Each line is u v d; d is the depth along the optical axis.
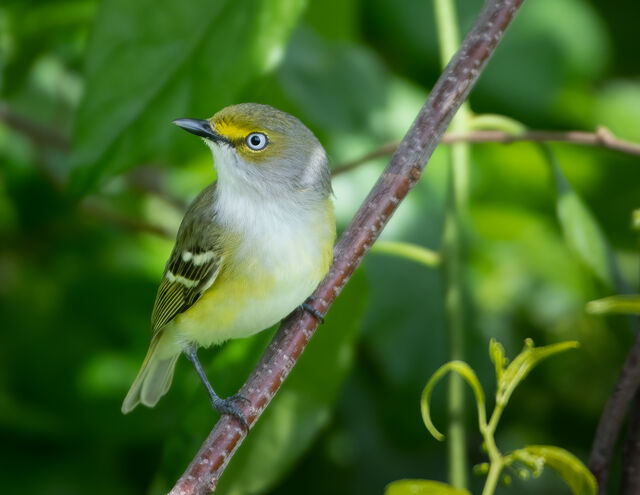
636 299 4.35
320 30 10.66
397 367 9.52
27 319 10.23
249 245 7.39
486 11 6.77
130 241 10.88
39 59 10.12
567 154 10.95
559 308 10.41
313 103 10.16
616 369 9.88
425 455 10.01
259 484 7.36
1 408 9.41
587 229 7.49
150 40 7.43
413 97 10.72
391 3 10.85
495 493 10.05
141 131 7.46
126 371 9.88
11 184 11.03
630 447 5.84
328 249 7.49
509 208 11.41
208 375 7.87
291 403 7.46
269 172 7.44
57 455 9.55
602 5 11.27
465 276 10.21
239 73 7.44
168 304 7.91
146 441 9.66
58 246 10.95
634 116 10.96
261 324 7.59
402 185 6.75
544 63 10.52
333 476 9.89
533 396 9.98
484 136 7.48
